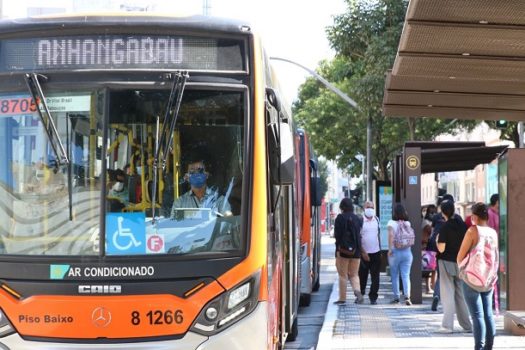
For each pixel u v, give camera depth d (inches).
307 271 653.9
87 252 263.0
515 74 504.7
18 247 265.4
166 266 261.4
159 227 265.6
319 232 867.4
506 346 436.5
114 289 259.6
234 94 276.8
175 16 281.9
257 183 272.4
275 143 289.6
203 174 271.3
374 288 673.0
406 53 458.9
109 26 277.6
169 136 269.7
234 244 267.4
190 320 260.1
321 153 1713.8
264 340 267.1
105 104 271.3
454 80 532.1
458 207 2390.5
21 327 260.2
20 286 262.1
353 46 1083.3
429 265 756.0
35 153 271.0
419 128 1269.7
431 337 479.8
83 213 266.2
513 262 477.4
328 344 455.2
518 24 393.7
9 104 274.1
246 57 279.3
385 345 451.5
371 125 1284.4
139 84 272.7
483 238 386.6
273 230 313.7
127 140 270.4
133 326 258.2
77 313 258.5
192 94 275.3
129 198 267.3
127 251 263.4
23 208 268.2
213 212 268.7
